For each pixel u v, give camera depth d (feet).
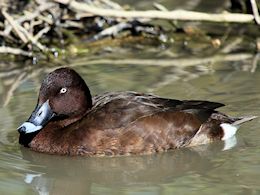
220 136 37.60
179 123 36.65
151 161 35.83
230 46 55.72
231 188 32.09
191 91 44.50
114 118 36.04
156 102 36.96
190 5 62.95
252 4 53.83
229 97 43.19
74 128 36.63
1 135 38.91
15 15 55.72
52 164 35.73
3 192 31.96
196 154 36.40
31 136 37.47
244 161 35.12
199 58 52.85
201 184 32.83
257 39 56.90
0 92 46.24
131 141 35.96
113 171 34.94
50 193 32.42
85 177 34.37
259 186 32.19
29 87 46.93
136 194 32.14
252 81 46.11
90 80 47.50
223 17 53.98
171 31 58.70
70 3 52.44
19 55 54.13
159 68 50.26
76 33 58.08
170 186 32.83
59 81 37.24
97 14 52.95
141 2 63.26
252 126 39.19
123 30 58.34
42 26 56.65
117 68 50.49
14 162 35.73
